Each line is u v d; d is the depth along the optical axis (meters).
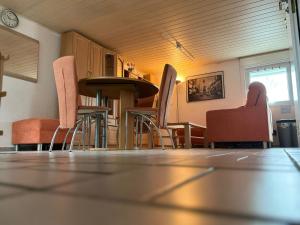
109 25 4.68
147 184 0.29
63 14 4.26
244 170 0.42
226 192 0.24
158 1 4.00
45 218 0.17
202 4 4.11
